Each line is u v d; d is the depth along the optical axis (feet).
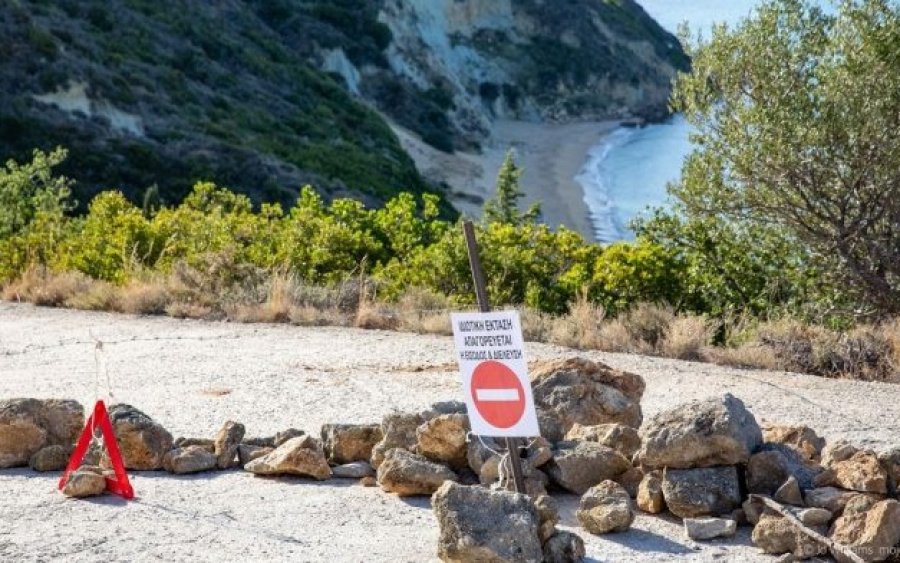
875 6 54.03
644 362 37.78
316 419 28.66
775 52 55.67
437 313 46.85
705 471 20.52
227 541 19.19
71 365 37.37
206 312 48.85
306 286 51.55
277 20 291.58
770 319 50.11
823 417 29.35
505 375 19.07
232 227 63.00
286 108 222.69
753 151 53.62
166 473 23.63
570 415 24.08
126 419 23.90
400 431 23.43
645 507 20.86
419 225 65.67
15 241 63.52
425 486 21.77
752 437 21.16
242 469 24.04
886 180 52.75
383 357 38.17
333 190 177.78
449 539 17.69
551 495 21.85
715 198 55.62
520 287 54.34
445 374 34.99
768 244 56.03
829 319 53.16
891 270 53.88
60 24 186.60
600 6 448.24
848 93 52.90
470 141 301.63
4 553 18.33
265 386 32.96
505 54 394.11
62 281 54.54
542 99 389.39
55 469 23.85
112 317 48.98
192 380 34.09
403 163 238.27
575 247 56.54
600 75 410.31
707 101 56.70
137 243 61.16
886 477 19.84
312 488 22.50
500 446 22.12
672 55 459.32
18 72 159.94
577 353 39.47
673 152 327.67
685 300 53.21
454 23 387.34
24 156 147.02
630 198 253.65
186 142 170.50
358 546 19.01
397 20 326.85
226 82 216.33
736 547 19.10
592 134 362.53
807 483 20.44
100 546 18.78
